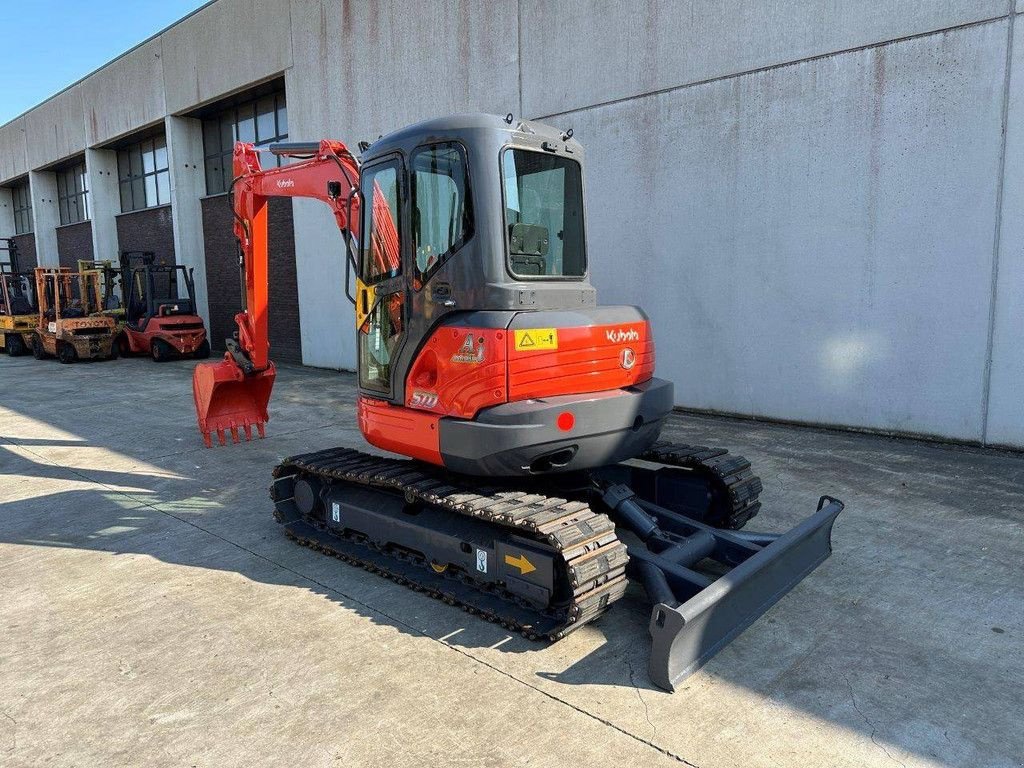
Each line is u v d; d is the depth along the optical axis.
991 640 3.67
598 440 4.11
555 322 3.99
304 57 14.39
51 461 7.59
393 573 4.44
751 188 8.63
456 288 4.03
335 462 5.05
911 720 3.04
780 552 3.85
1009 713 3.08
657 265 9.59
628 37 9.48
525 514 3.72
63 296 19.34
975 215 7.12
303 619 4.01
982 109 6.96
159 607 4.18
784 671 3.41
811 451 7.35
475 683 3.35
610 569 3.61
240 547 5.12
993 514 5.42
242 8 15.59
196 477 6.92
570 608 3.54
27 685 3.40
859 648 3.61
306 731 3.01
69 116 22.75
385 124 13.05
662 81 9.23
